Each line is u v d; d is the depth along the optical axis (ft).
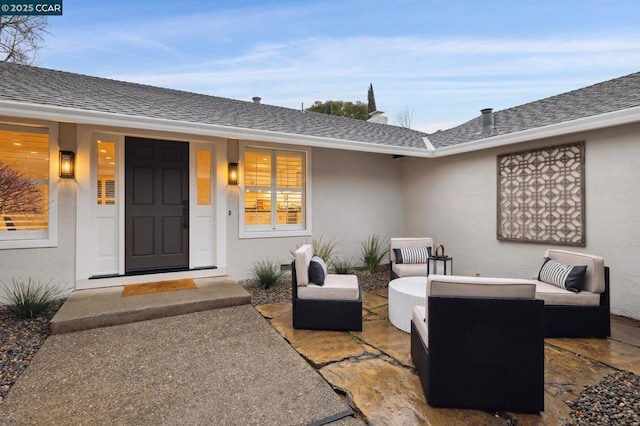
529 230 16.79
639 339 10.80
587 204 14.46
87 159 14.79
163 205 16.61
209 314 12.80
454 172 21.18
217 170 17.67
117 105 14.73
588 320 10.89
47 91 14.17
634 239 12.94
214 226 17.79
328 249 20.59
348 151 22.82
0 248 13.29
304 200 21.07
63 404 6.93
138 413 6.66
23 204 12.02
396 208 25.17
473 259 19.93
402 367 8.78
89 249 14.88
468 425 6.37
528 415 6.68
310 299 11.59
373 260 21.56
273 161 20.04
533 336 6.64
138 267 16.02
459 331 6.82
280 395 7.36
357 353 9.66
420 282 13.48
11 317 12.05
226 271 17.89
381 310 14.03
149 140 16.26
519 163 17.26
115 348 9.73
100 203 15.39
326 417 6.59
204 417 6.55
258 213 19.53
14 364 8.73
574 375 8.35
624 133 13.23
